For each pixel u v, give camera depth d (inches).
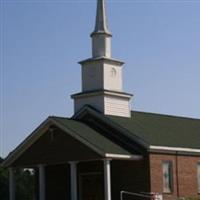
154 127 1829.5
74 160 1582.2
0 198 3090.6
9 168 1761.8
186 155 1744.6
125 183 1652.3
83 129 1651.1
